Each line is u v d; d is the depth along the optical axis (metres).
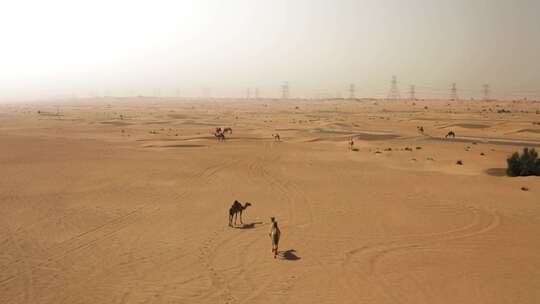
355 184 36.91
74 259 19.52
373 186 36.09
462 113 150.00
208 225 24.78
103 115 151.88
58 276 17.67
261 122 120.00
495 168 45.84
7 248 20.92
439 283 17.09
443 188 35.34
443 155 54.69
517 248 21.20
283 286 16.75
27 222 25.17
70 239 22.23
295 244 21.67
